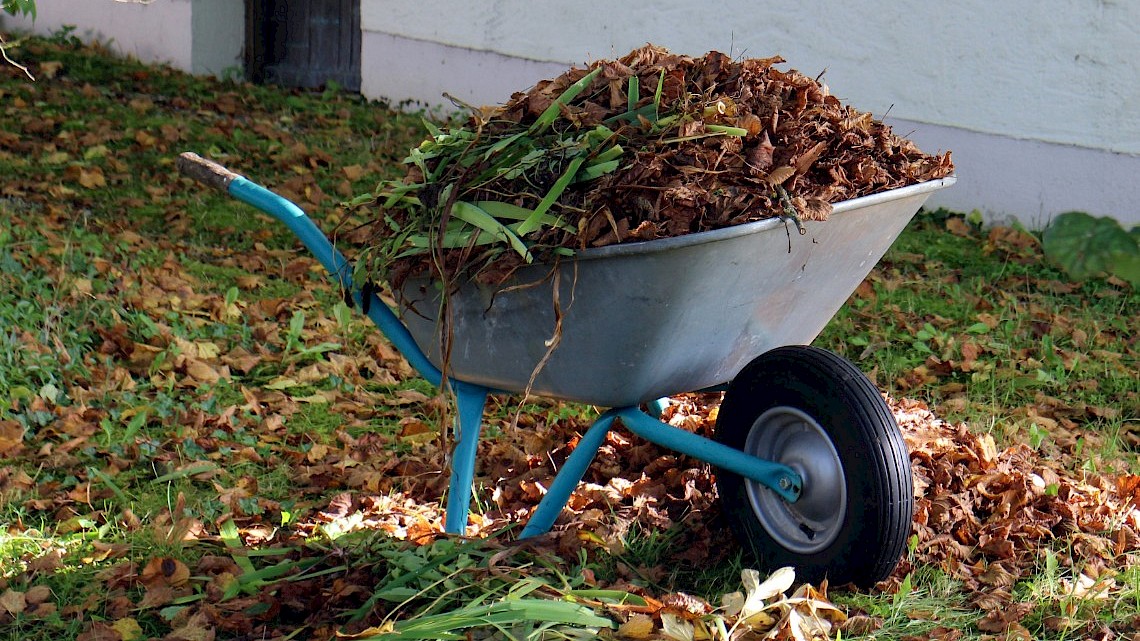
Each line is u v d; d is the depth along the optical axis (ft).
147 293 16.81
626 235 7.82
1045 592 9.12
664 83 9.21
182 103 29.73
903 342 16.22
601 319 8.20
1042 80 20.35
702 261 7.84
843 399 8.48
